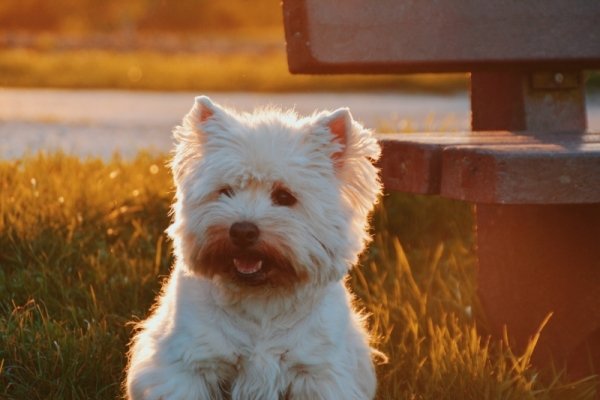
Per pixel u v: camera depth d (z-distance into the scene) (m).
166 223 10.03
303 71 7.32
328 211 6.01
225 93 29.75
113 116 22.11
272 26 93.56
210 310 6.04
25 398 6.71
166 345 6.11
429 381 6.72
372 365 6.73
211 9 89.62
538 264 7.37
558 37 7.96
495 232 7.68
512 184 5.98
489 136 7.16
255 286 5.97
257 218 5.75
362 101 27.05
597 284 7.06
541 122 8.24
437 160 6.40
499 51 7.80
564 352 7.26
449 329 7.66
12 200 9.83
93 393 6.82
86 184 10.66
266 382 6.03
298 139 6.01
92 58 40.78
